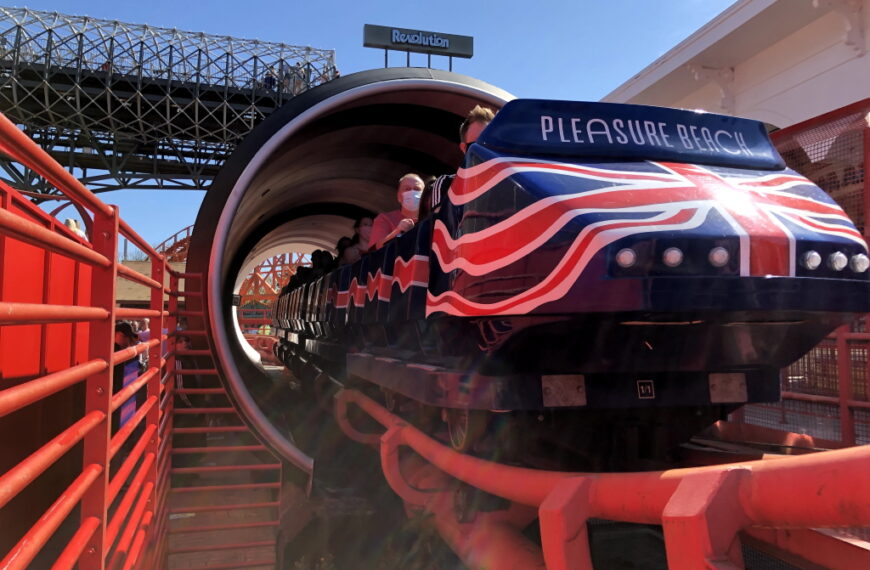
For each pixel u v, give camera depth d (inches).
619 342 111.8
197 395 285.0
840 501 60.2
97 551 88.6
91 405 89.9
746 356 117.2
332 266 400.5
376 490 222.8
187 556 201.6
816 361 160.4
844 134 150.5
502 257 111.2
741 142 128.8
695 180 111.7
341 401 257.4
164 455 196.4
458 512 142.3
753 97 524.1
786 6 439.2
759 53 516.7
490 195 116.3
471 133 167.3
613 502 87.3
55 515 64.9
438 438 159.2
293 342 512.7
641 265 95.3
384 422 198.5
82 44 1656.0
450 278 128.3
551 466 132.6
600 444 133.1
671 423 133.0
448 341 142.7
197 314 223.0
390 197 420.5
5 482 50.8
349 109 280.2
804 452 129.8
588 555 89.7
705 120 129.6
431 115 294.4
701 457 131.8
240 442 269.9
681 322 107.0
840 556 90.0
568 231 100.3
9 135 52.7
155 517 163.6
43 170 64.2
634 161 120.1
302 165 337.7
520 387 117.0
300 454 214.8
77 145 1841.8
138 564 134.9
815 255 99.6
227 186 223.1
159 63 1705.2
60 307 64.3
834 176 153.8
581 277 97.1
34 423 124.3
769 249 98.1
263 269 1120.8
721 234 97.0
